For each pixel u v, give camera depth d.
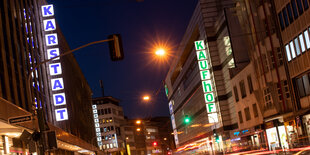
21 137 16.95
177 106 109.81
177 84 103.00
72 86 74.38
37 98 40.38
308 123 35.69
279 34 38.97
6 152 26.34
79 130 76.00
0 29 29.70
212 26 67.38
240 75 53.47
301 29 34.62
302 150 34.84
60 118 44.88
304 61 34.84
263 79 44.84
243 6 49.41
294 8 35.44
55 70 45.16
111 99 140.75
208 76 68.00
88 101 107.81
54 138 17.06
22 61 35.81
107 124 136.00
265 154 39.44
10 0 34.56
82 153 86.50
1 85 27.70
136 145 155.50
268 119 44.84
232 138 62.88
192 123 91.12
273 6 39.41
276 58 41.09
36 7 47.94
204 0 68.12
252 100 50.22
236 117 61.00
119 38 15.15
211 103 67.38
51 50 46.50
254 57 46.88
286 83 40.34
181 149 113.19
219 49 65.75
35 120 18.06
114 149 133.62
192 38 76.94
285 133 42.16
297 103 37.09
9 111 22.56
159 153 176.75
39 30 47.50
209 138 75.62
